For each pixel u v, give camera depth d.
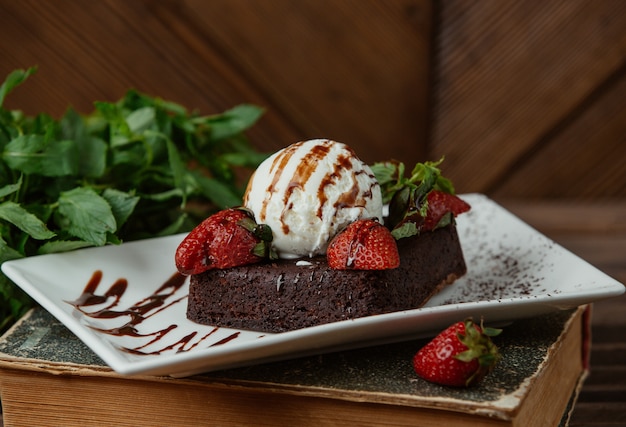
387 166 0.65
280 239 0.60
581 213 0.97
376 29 1.00
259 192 0.61
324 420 0.55
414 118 1.03
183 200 0.71
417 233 0.61
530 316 0.60
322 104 1.02
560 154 1.03
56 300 0.62
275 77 1.01
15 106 0.99
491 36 1.00
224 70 1.00
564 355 0.62
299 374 0.56
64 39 0.98
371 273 0.58
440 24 1.00
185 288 0.65
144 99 0.80
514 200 1.05
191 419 0.57
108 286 0.64
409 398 0.53
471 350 0.53
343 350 0.58
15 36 0.97
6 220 0.67
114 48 0.98
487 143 1.03
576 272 0.63
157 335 0.60
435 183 0.64
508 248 0.68
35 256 0.65
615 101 1.01
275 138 1.03
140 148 0.76
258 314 0.60
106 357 0.54
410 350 0.58
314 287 0.59
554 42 1.00
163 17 0.98
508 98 1.02
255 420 0.56
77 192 0.67
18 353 0.59
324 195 0.60
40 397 0.59
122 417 0.58
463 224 0.71
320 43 1.00
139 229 0.75
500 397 0.53
